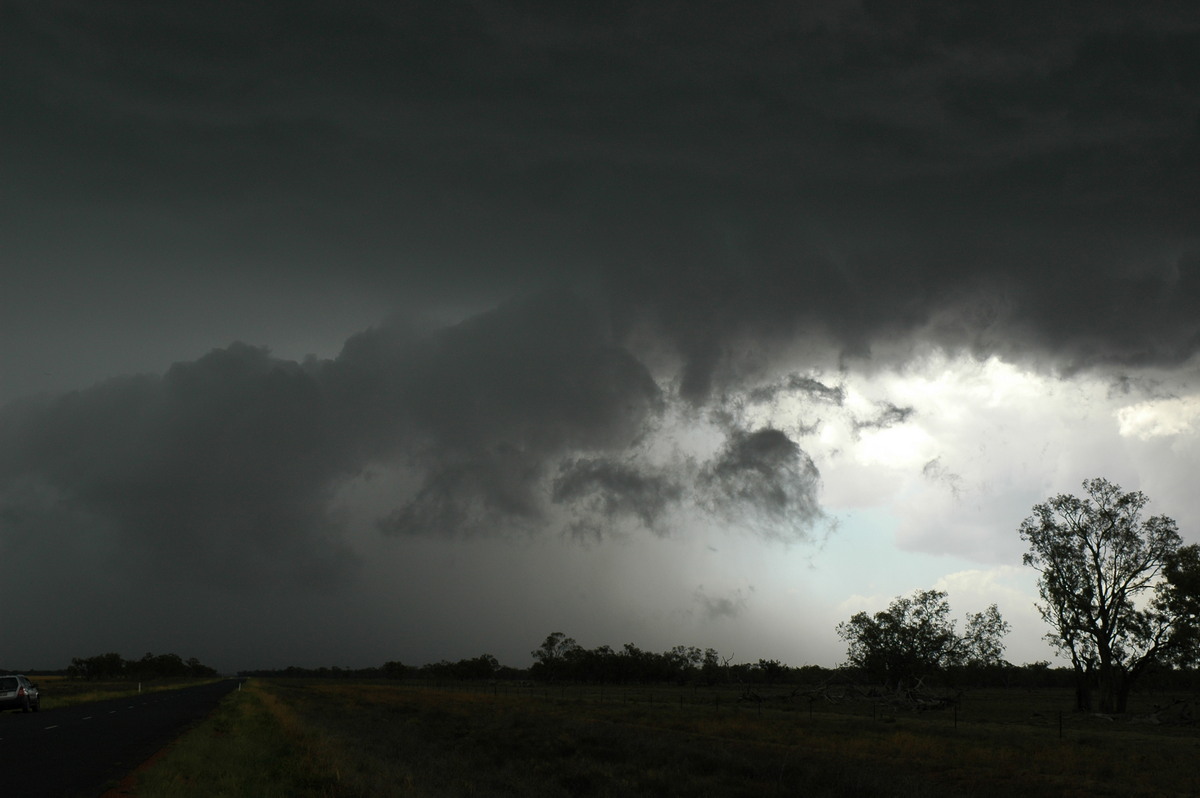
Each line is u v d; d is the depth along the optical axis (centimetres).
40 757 2289
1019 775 2967
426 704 7481
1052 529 8250
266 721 3925
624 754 3422
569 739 3997
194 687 11406
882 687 10375
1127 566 7988
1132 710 8756
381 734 3897
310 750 2550
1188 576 7581
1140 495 8138
